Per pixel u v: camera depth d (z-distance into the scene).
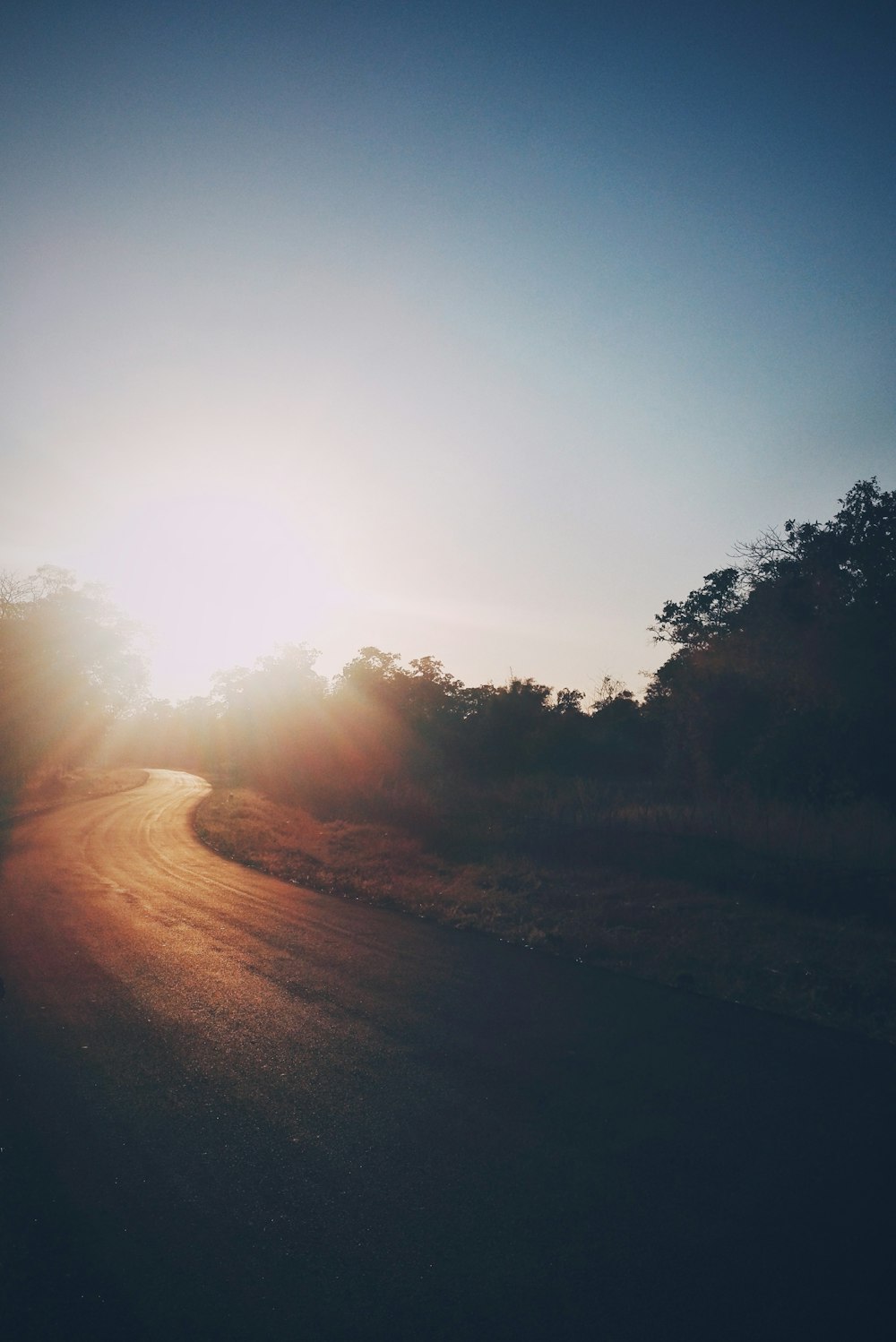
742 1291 3.72
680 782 30.89
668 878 16.12
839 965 9.95
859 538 25.45
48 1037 7.34
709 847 17.34
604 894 15.05
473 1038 7.27
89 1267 3.98
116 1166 4.98
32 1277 3.92
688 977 9.41
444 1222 4.32
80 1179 4.83
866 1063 6.62
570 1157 5.03
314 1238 4.19
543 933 11.92
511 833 22.31
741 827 17.70
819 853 15.72
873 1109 5.71
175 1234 4.25
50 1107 5.84
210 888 16.64
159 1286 3.83
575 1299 3.68
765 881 14.82
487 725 46.59
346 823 29.59
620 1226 4.26
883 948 10.84
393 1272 3.90
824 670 23.80
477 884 16.94
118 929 12.27
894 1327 3.48
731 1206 4.45
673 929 12.14
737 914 13.01
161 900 14.98
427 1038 7.28
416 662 61.88
